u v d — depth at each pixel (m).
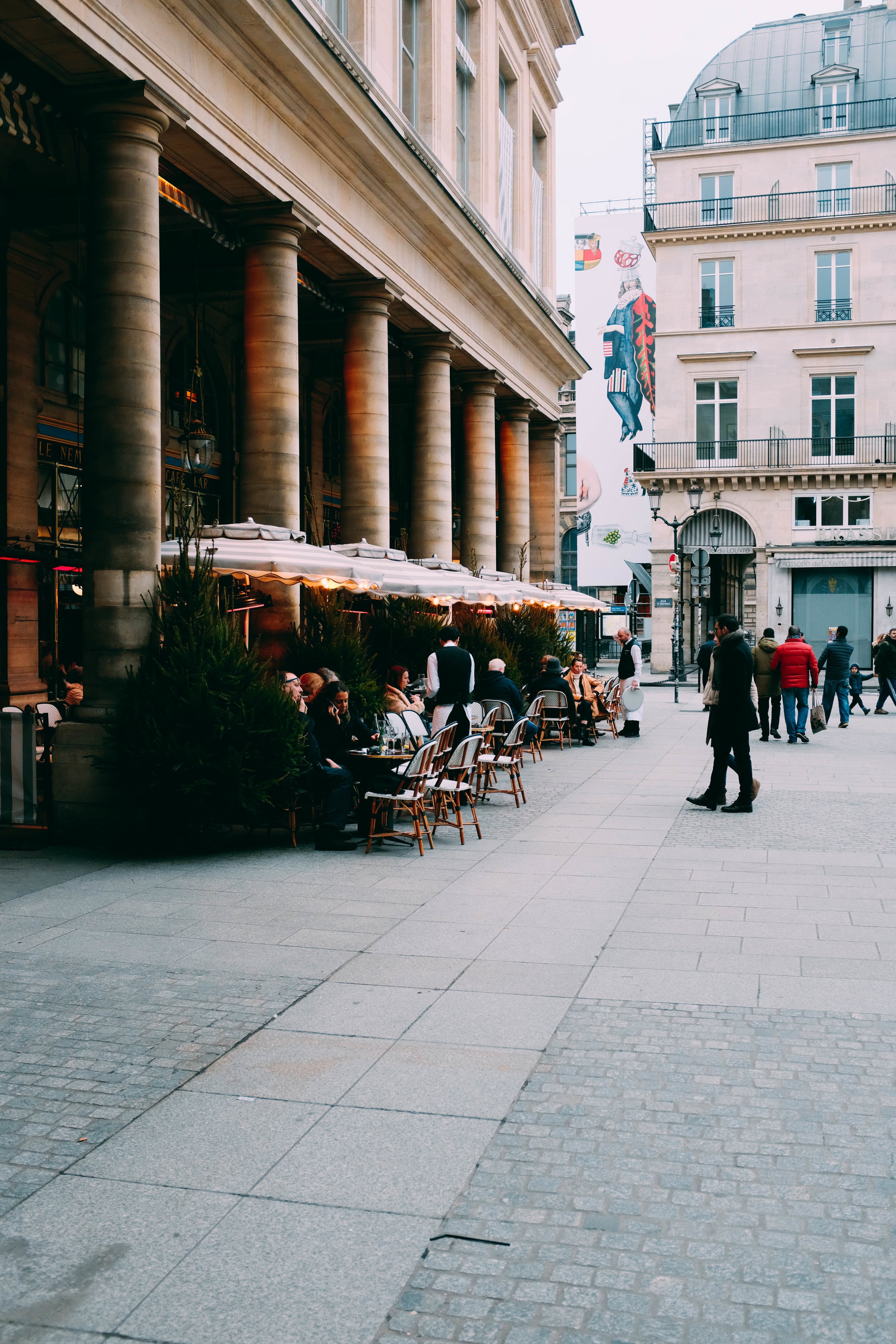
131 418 10.47
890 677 25.19
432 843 10.03
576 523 66.12
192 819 9.90
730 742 12.04
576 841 10.47
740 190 41.09
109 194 10.52
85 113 10.52
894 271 39.19
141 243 10.58
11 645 16.34
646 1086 4.70
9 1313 3.16
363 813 10.52
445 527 22.02
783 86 42.28
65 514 17.62
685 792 13.67
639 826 11.24
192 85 11.55
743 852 9.80
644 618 60.62
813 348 39.78
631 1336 3.03
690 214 41.53
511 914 7.64
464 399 25.47
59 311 17.39
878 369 39.38
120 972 6.32
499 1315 3.13
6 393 16.00
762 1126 4.30
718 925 7.31
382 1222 3.63
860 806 12.32
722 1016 5.55
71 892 8.32
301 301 20.62
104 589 10.40
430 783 10.46
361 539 18.30
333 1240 3.53
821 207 40.38
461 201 22.91
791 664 19.22
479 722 13.88
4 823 10.23
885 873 8.85
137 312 10.55
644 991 5.95
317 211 15.17
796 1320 3.09
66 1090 4.68
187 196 13.31
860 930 7.14
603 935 7.08
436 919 7.51
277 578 12.29
